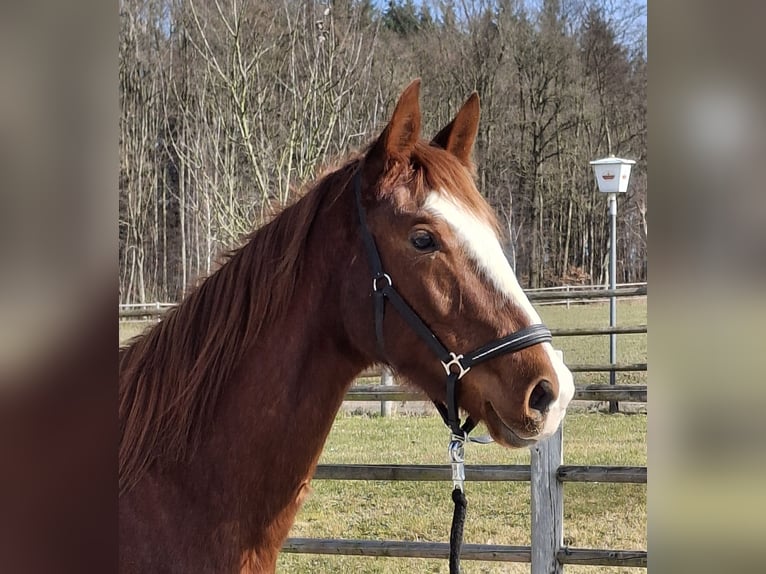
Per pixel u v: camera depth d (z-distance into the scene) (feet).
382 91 53.52
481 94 78.69
